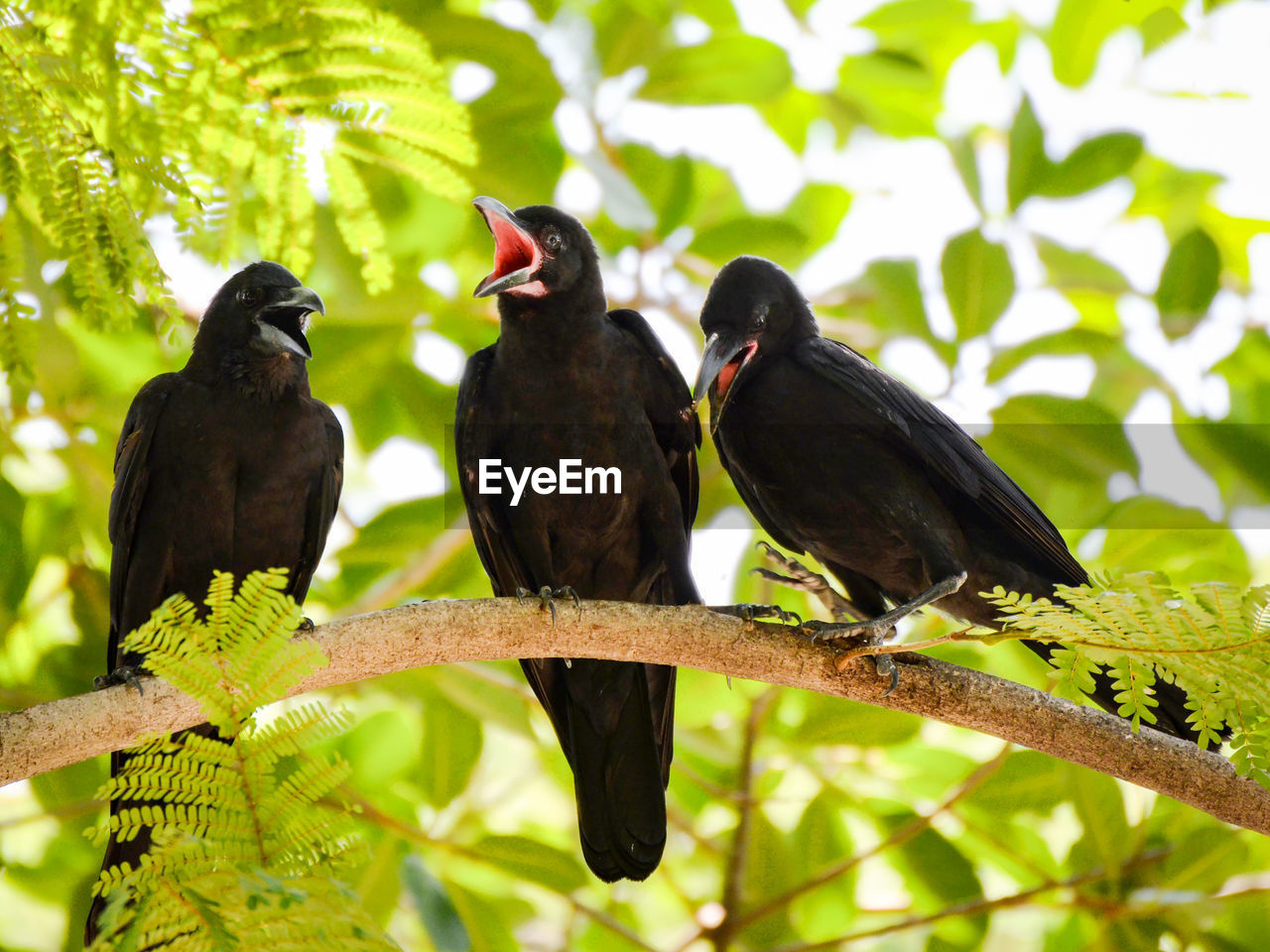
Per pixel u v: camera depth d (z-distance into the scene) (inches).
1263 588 228.8
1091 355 512.4
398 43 279.4
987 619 404.2
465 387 403.2
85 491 482.6
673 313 549.6
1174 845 452.1
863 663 310.3
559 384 393.4
